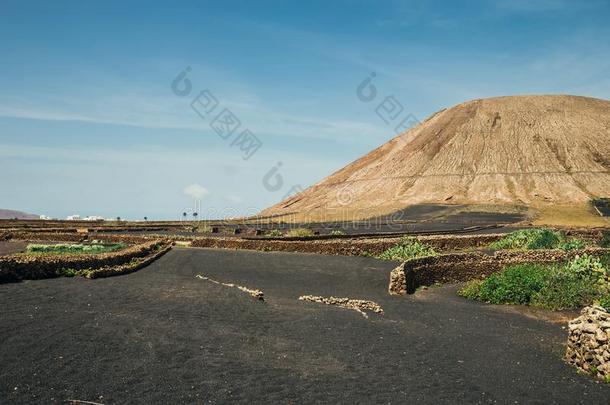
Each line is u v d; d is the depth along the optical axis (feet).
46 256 86.94
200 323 61.16
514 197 460.55
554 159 523.70
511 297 93.91
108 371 44.42
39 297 67.36
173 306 68.33
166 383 43.19
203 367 47.34
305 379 47.03
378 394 44.86
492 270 117.70
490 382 50.21
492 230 241.14
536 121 592.19
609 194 451.53
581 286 96.37
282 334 60.70
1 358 44.75
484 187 490.08
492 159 538.88
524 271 103.04
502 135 577.02
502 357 59.36
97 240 171.32
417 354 57.98
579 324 57.41
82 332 53.47
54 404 37.96
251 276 105.81
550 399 46.47
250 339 57.31
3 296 66.39
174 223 318.04
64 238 174.40
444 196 481.46
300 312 73.20
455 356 58.44
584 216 361.71
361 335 63.82
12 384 40.22
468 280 115.03
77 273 86.48
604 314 55.77
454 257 115.14
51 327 54.13
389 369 51.83
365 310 80.59
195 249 146.82
